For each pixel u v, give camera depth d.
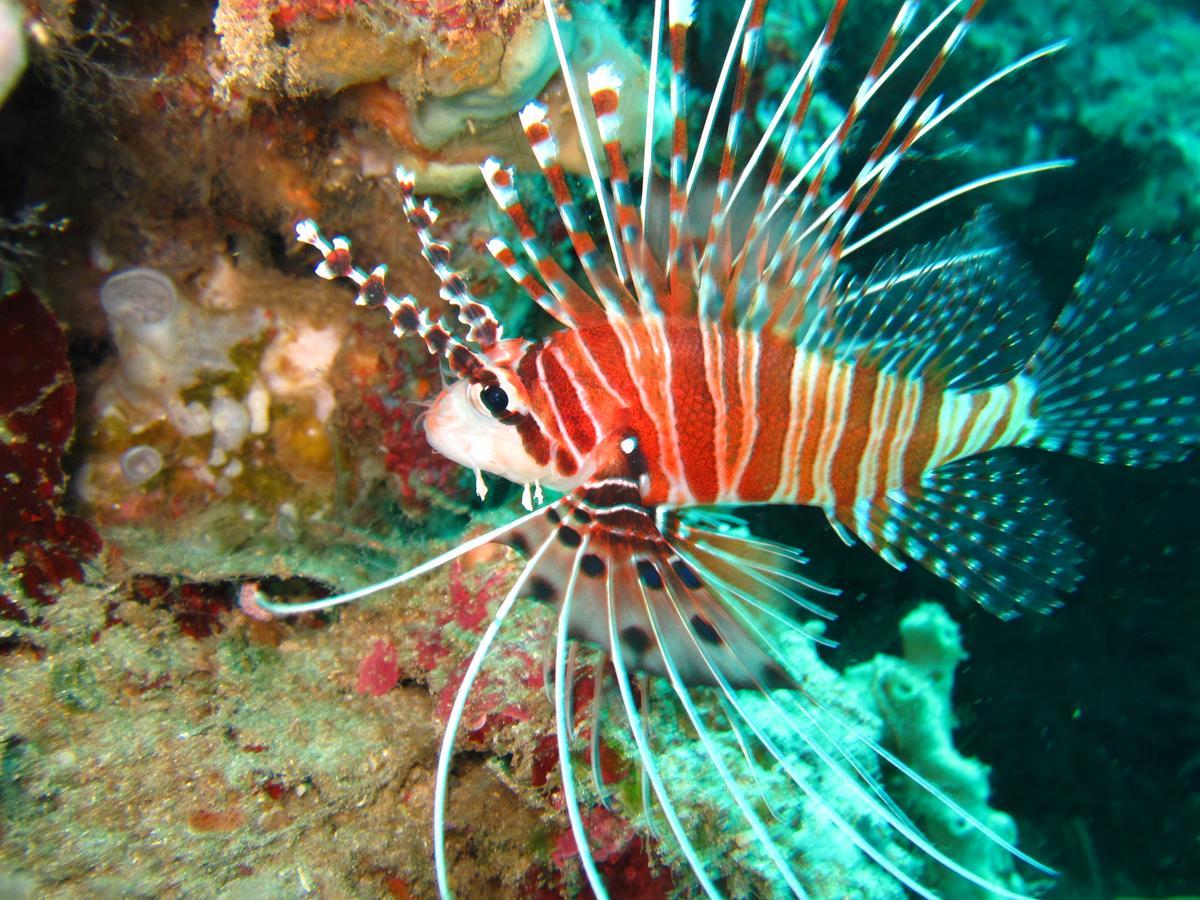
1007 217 0.38
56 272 0.23
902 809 0.28
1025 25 0.36
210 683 0.21
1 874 0.16
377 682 0.22
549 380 0.19
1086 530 0.42
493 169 0.18
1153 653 0.41
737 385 0.19
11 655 0.19
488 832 0.21
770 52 0.31
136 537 0.23
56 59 0.20
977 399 0.22
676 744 0.21
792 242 0.19
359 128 0.23
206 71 0.21
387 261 0.25
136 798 0.18
